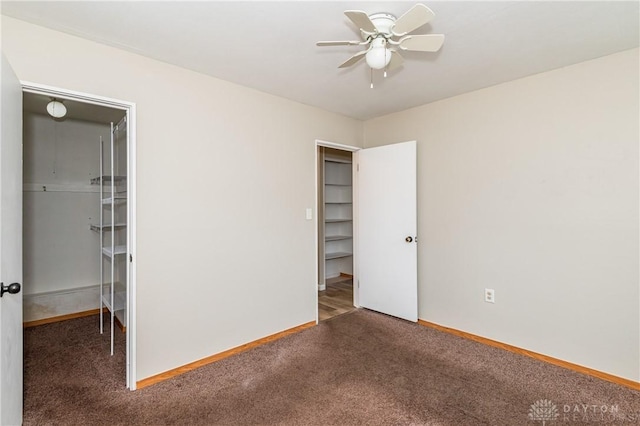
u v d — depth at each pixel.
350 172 5.84
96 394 2.16
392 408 2.00
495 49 2.21
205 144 2.60
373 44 1.81
